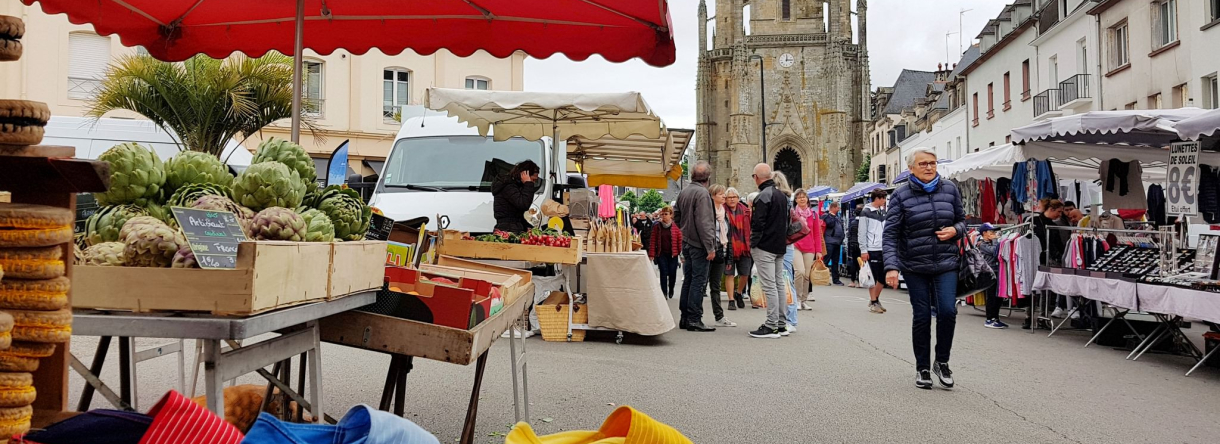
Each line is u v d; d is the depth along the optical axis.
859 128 77.19
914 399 5.89
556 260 7.74
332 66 26.16
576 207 12.10
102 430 1.56
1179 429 5.16
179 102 15.51
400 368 3.11
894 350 8.29
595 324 8.40
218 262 2.13
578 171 16.22
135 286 1.96
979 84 39.25
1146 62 24.05
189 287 1.95
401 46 5.48
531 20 5.20
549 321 8.45
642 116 10.30
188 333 1.91
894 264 6.35
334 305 2.38
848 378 6.66
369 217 2.99
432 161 10.38
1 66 20.69
